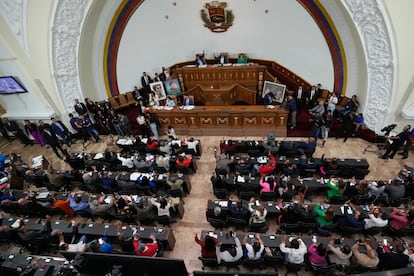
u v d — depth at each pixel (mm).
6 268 6902
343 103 12844
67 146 13328
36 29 11445
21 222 8242
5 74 12203
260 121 12062
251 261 6523
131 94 15742
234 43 15414
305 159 9602
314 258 6242
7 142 14219
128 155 10430
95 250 6617
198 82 15961
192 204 9328
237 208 7531
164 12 14594
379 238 7754
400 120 11062
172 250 7895
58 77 12734
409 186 7770
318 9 11898
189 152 10781
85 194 8969
